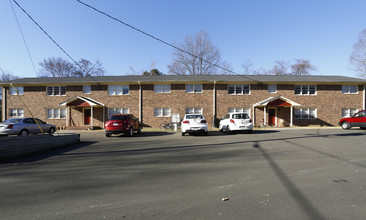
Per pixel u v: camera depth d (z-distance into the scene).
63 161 5.75
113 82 20.83
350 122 15.21
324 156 5.90
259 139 9.91
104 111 20.97
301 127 18.95
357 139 9.41
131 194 3.32
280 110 20.86
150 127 20.88
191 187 3.61
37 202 3.04
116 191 3.45
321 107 20.98
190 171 4.61
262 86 21.11
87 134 14.84
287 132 13.60
